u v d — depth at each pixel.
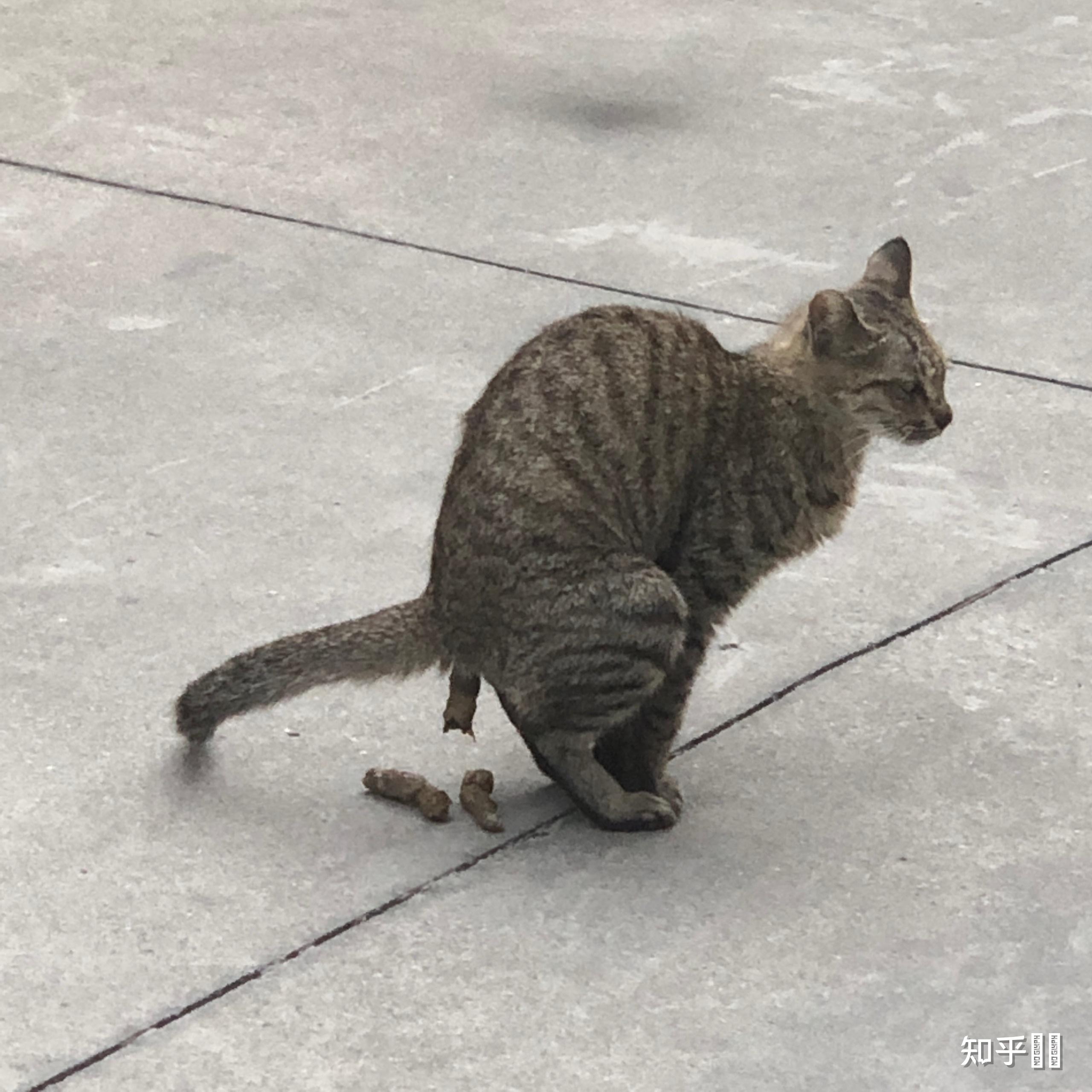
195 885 2.57
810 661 2.87
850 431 2.68
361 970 2.49
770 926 2.54
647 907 2.56
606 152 3.97
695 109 4.18
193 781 2.69
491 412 2.61
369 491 3.11
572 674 2.59
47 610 2.89
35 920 2.53
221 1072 2.40
